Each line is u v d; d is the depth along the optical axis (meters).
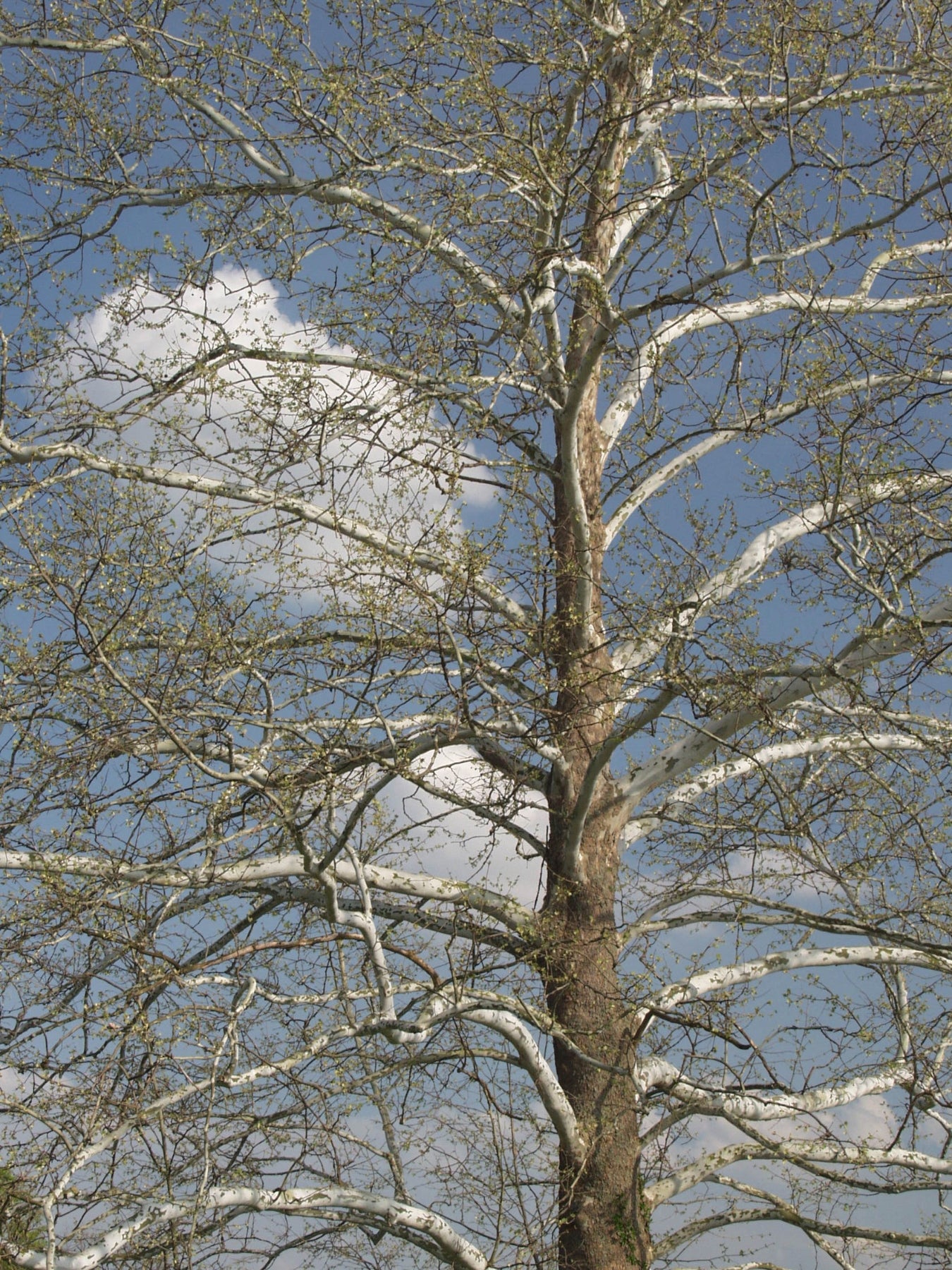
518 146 7.51
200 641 6.37
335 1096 6.45
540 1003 7.16
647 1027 7.46
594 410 9.30
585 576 7.47
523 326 7.54
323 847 7.50
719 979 7.66
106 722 6.45
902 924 7.74
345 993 6.26
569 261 7.41
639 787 8.48
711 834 7.73
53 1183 5.83
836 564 7.65
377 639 6.31
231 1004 6.64
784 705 8.06
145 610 6.54
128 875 6.50
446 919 7.54
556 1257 6.53
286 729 6.27
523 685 7.34
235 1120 6.60
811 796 8.02
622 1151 7.40
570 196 7.46
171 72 8.28
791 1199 7.83
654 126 8.30
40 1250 5.67
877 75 8.06
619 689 8.40
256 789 6.09
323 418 6.80
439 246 8.02
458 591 6.30
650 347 7.84
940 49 8.20
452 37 7.72
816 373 7.12
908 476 7.58
